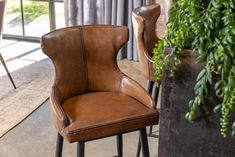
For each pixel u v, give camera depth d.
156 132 2.88
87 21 4.68
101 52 1.94
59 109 1.65
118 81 1.96
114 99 1.86
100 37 1.93
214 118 1.36
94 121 1.63
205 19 1.25
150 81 2.27
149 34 2.40
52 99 1.73
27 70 4.22
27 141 2.79
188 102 1.37
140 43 2.20
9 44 5.09
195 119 1.39
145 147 1.82
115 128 1.65
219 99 1.31
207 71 1.27
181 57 1.32
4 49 4.89
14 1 5.07
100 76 1.96
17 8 5.11
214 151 1.42
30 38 5.20
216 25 1.24
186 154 1.47
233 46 1.20
